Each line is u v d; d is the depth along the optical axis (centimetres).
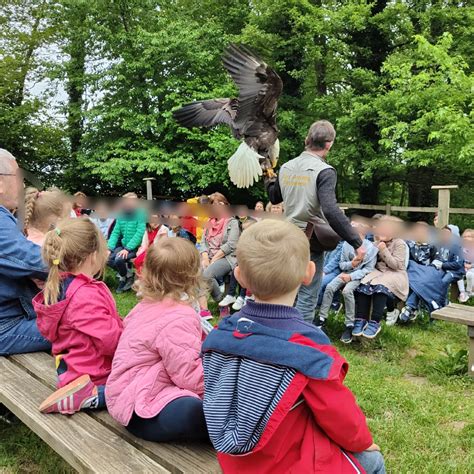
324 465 151
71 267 243
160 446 207
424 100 1109
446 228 609
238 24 1877
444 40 1043
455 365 428
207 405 152
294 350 146
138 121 1661
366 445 161
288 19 1608
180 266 216
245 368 147
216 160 1634
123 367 214
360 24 1469
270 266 154
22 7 1862
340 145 1521
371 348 507
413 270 604
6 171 310
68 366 243
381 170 1539
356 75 1487
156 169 1602
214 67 1761
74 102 1891
